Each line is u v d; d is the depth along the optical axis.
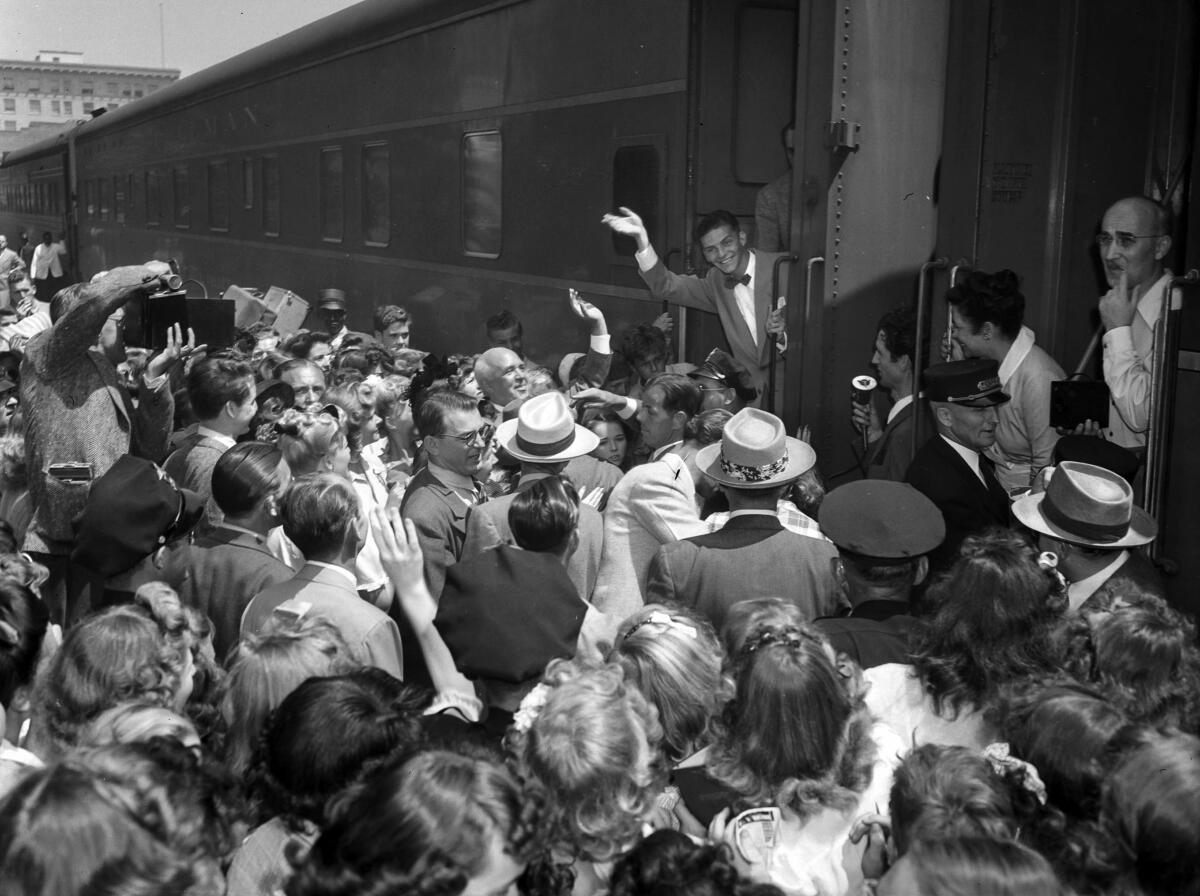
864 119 5.20
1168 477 4.53
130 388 5.98
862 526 3.48
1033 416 4.99
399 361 8.37
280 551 4.47
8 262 14.24
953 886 1.80
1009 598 2.89
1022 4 5.19
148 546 3.87
